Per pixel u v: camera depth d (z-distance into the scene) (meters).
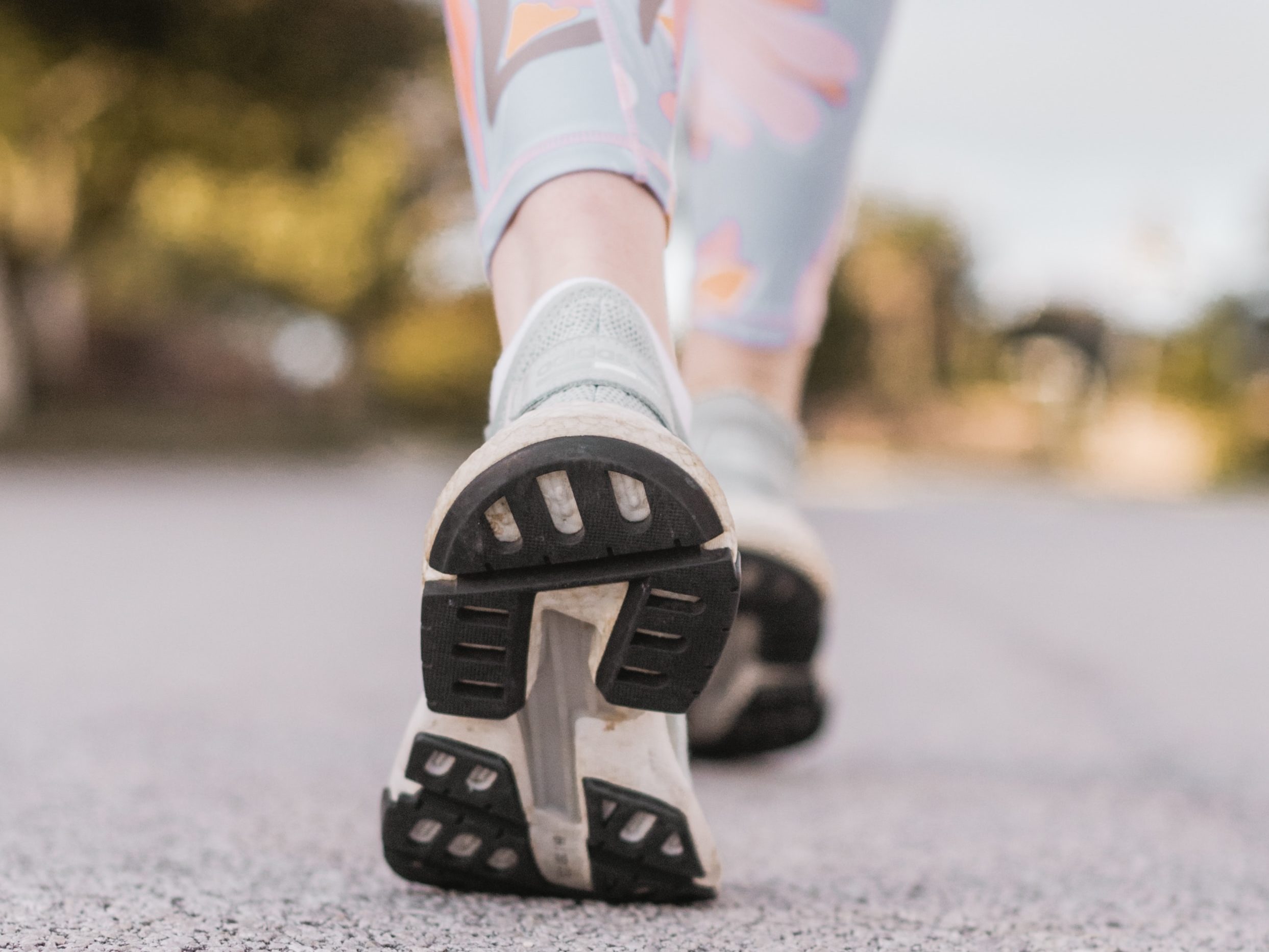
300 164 11.47
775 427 1.02
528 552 0.56
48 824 0.82
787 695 1.03
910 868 0.79
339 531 4.77
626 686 0.60
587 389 0.60
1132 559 4.41
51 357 13.02
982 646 2.25
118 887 0.66
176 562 3.49
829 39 0.97
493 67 0.68
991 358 31.98
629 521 0.56
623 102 0.66
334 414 13.59
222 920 0.60
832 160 0.99
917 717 1.52
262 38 10.42
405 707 1.48
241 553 3.82
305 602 2.68
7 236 10.48
